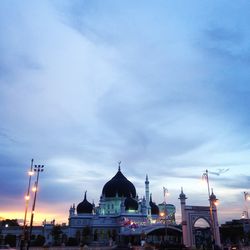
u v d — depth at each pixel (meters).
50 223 179.75
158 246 69.12
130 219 144.50
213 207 95.06
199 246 79.38
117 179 167.88
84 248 79.00
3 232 151.12
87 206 165.12
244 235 126.69
